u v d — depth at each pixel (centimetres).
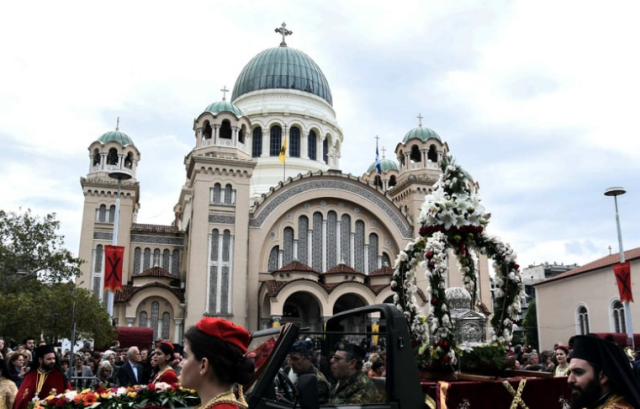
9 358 1488
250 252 5062
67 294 3519
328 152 6600
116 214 3450
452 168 1572
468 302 1480
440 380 1283
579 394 548
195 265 4834
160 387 920
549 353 2125
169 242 5656
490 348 1336
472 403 1043
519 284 1477
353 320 902
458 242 1516
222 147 5278
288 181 5250
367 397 737
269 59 6744
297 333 667
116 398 905
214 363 407
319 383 718
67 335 3562
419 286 5306
